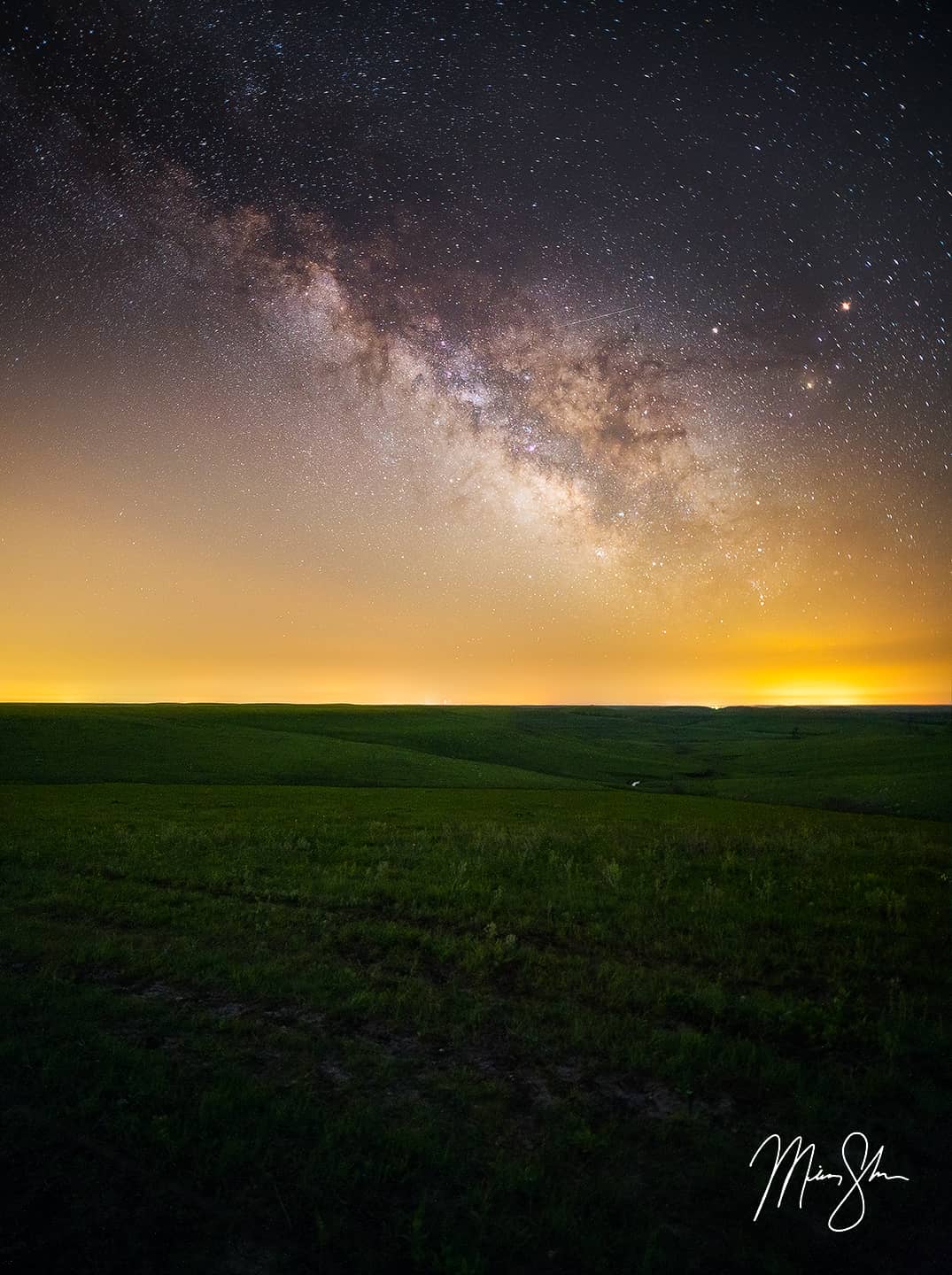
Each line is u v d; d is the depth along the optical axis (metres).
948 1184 5.61
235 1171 5.63
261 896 14.37
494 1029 8.32
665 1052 7.72
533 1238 4.94
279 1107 6.45
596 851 18.38
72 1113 6.37
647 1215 5.16
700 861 16.81
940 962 10.23
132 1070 7.20
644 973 9.90
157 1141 5.96
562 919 12.57
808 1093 6.84
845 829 27.33
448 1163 5.71
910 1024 8.17
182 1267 4.70
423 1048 7.86
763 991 9.28
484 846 19.12
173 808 32.56
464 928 12.23
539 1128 6.30
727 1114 6.57
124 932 11.95
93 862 17.23
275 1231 5.04
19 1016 8.44
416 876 15.78
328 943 11.40
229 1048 7.77
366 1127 6.15
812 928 11.73
